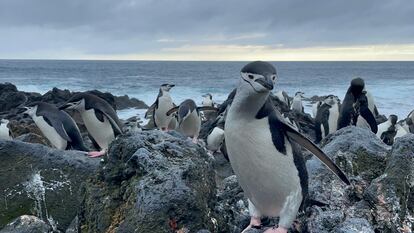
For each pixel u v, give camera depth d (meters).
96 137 2.79
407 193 1.47
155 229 1.36
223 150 3.53
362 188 1.54
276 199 1.30
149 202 1.39
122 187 1.53
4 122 4.20
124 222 1.41
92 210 1.55
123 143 1.59
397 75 28.16
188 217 1.39
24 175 1.98
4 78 22.72
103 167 1.62
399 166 1.51
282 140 1.25
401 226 1.43
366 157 1.68
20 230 1.58
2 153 2.04
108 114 2.74
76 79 21.98
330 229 1.35
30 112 2.90
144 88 16.03
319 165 1.59
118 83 18.75
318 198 1.48
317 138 4.32
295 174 1.28
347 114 3.49
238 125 1.25
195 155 1.60
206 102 7.15
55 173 1.98
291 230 1.40
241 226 1.53
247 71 1.22
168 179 1.43
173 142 1.63
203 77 24.06
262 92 1.20
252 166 1.27
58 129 2.76
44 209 1.91
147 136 1.64
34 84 18.12
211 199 1.58
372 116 3.49
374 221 1.44
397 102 10.42
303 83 19.22
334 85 17.83
